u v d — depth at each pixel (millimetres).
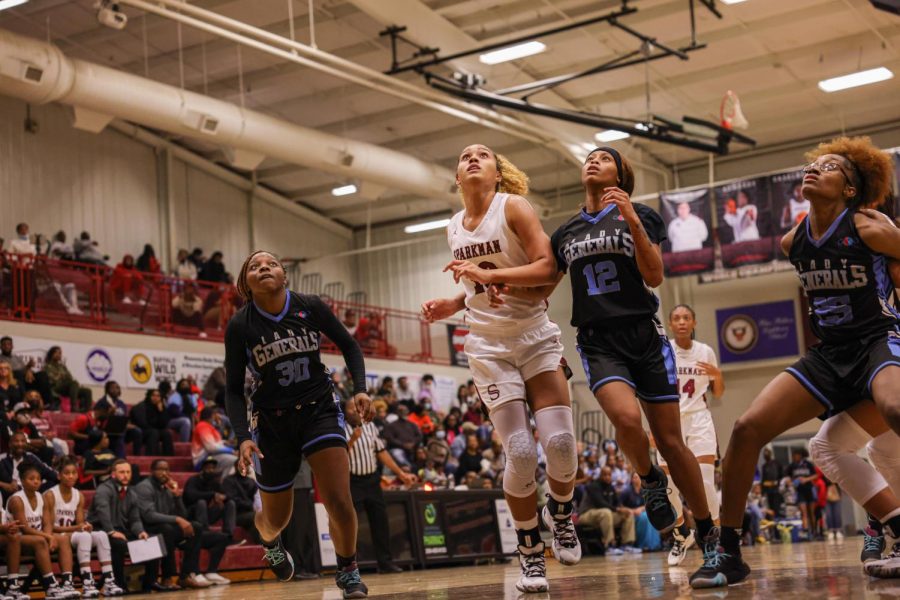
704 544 4438
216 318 18984
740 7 18781
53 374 15102
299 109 23172
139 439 14367
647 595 3980
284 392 4926
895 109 23484
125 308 17469
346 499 4957
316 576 10930
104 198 22297
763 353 24641
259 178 26281
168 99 17703
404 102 22797
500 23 19375
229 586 10492
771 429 4238
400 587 6699
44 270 16406
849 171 4215
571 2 18594
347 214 28625
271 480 5070
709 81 21812
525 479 4590
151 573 10828
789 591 3709
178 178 24250
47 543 10000
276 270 4887
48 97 16219
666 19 19047
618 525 16375
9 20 19016
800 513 20781
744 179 21562
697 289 25469
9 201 20375
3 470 10812
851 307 4164
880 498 4469
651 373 4492
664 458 4508
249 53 20438
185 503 11883
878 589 3539
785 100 22938
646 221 4578
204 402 17094
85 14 18875
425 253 28500
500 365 4633
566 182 26812
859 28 19844
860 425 4375
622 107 22938
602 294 4531
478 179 4719
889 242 4074
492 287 4441
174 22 18969
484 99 18047
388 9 17438
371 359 21125
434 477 14805
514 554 13523
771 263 21625
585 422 24844
